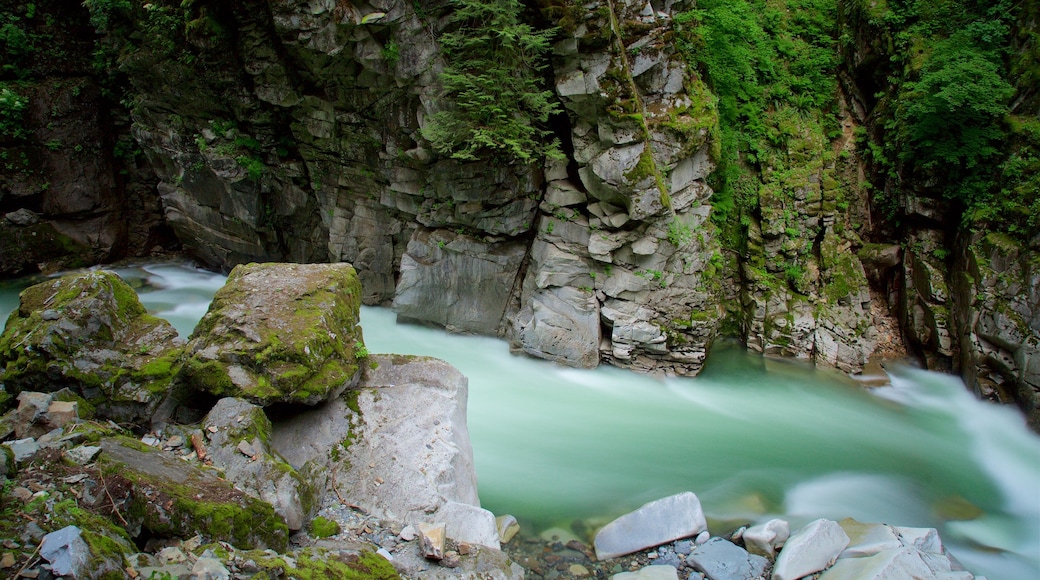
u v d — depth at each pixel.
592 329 12.13
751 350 13.20
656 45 10.90
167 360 6.47
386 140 12.72
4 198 16.22
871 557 6.46
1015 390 10.54
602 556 6.98
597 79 10.43
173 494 4.78
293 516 5.53
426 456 6.70
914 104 11.82
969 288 11.34
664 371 12.35
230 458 5.67
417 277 13.20
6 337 6.33
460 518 6.16
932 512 8.61
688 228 12.05
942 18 12.83
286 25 11.12
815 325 12.82
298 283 7.45
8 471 4.59
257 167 14.25
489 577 5.55
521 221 12.41
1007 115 11.38
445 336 13.51
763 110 14.43
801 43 15.27
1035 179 10.72
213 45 12.37
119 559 3.95
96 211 17.58
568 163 11.88
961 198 11.87
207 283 16.95
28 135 16.22
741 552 6.86
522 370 12.34
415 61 11.25
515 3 10.04
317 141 13.59
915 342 12.64
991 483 9.37
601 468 9.15
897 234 13.52
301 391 6.44
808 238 13.45
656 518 7.27
